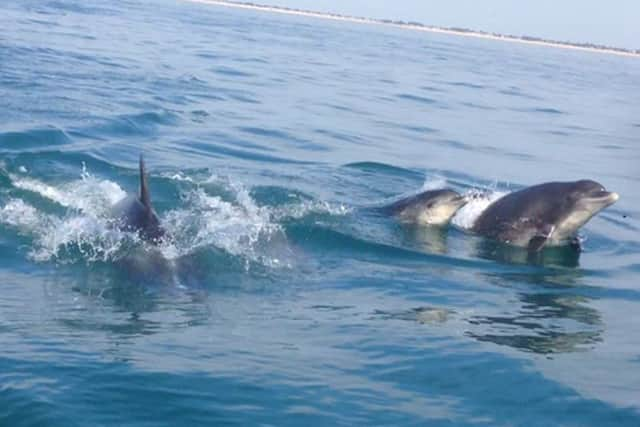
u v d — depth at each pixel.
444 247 13.36
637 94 53.81
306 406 7.30
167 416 6.98
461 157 22.42
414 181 18.50
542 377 8.20
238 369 7.96
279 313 9.75
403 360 8.46
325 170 18.50
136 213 12.06
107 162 16.61
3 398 7.07
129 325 9.00
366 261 12.26
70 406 7.00
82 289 10.12
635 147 28.14
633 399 7.88
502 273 12.23
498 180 19.77
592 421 7.38
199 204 14.24
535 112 35.72
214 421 6.94
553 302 11.00
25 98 22.95
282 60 45.03
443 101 35.34
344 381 7.87
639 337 9.83
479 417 7.32
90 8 72.31
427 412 7.34
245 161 18.62
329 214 14.36
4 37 37.44
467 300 10.77
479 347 8.93
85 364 7.82
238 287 10.59
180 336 8.76
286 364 8.17
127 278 10.55
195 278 10.72
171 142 19.80
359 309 10.09
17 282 10.23
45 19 52.28
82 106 22.80
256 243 12.37
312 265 11.79
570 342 9.41
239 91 30.05
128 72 31.50
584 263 13.19
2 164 15.37
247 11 175.00
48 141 18.14
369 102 31.72
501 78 53.19
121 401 7.16
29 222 12.49
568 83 56.81
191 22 73.62
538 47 179.00
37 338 8.42
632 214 17.66
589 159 24.72
